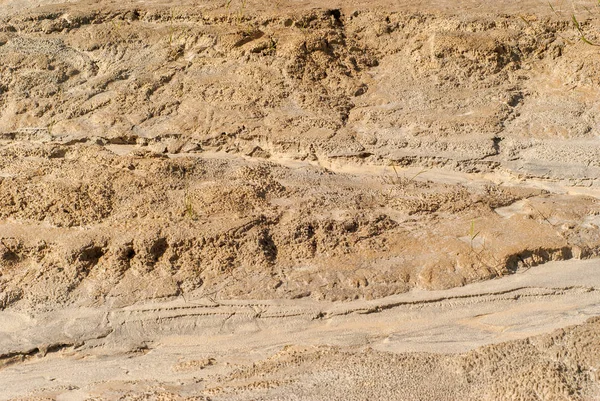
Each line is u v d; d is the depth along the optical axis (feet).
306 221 15.06
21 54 19.40
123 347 13.50
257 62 19.36
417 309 13.94
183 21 20.58
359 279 14.23
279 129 18.03
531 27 19.56
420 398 11.65
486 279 14.30
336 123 18.16
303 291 14.07
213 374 12.83
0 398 12.57
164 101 18.74
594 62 18.70
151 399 12.07
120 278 14.12
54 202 15.03
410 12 20.26
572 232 15.02
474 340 13.25
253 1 21.17
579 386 11.61
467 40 19.19
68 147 17.48
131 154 17.17
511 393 11.53
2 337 13.42
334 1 21.15
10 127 18.38
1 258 14.19
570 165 17.19
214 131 18.10
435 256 14.64
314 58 19.42
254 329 13.71
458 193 16.21
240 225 14.76
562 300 14.06
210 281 14.16
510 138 17.71
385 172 17.53
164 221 14.85
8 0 22.22
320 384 12.11
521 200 16.26
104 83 19.08
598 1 20.34
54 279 14.02
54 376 13.07
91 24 20.53
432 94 18.72
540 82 19.02
